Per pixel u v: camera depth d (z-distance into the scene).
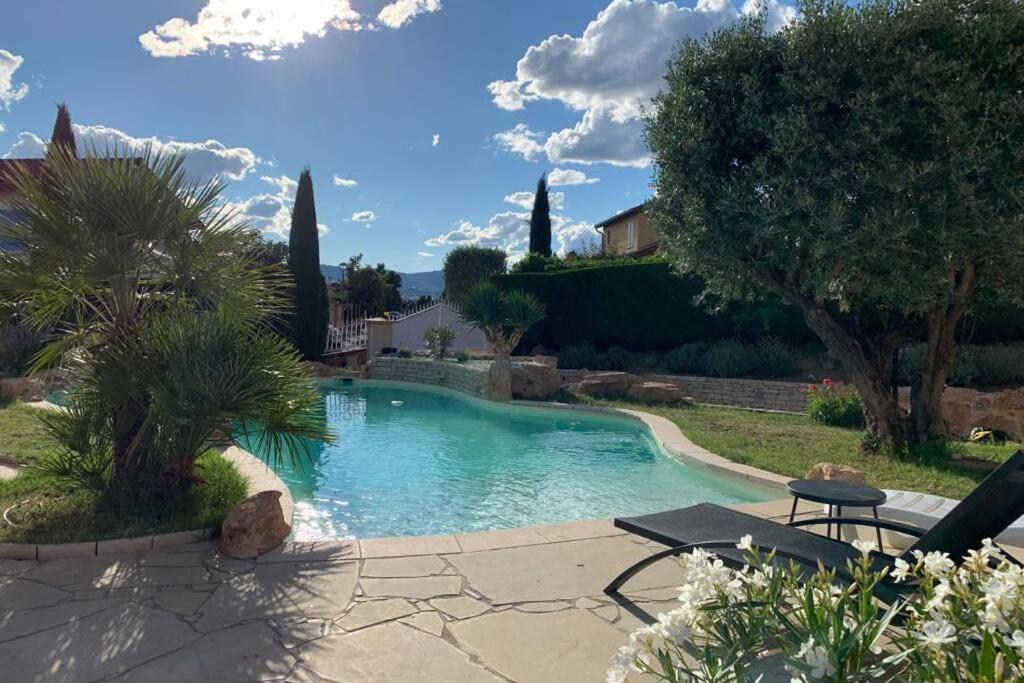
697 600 1.82
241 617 3.41
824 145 7.51
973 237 6.89
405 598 3.68
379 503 7.22
